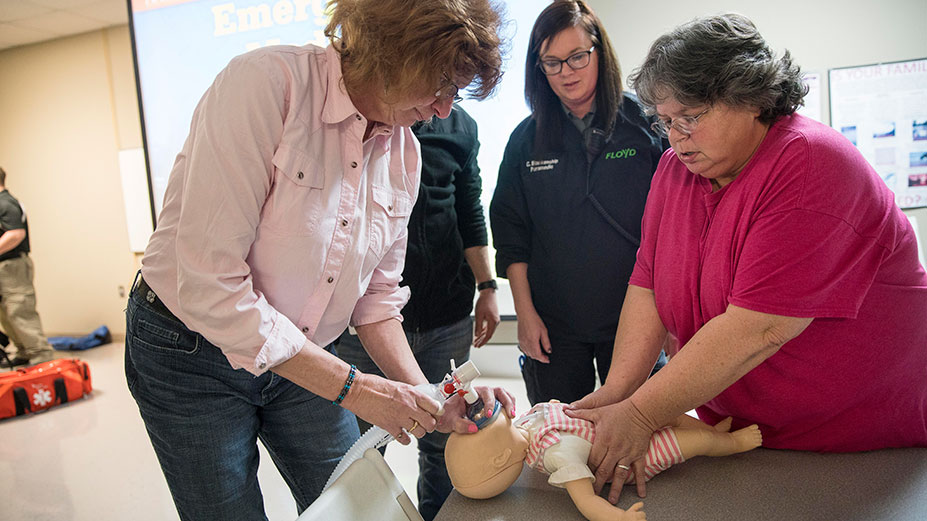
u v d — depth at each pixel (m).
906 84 2.83
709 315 0.90
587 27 1.38
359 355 1.53
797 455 0.92
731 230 0.83
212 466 0.90
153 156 3.51
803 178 0.75
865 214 0.77
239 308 0.74
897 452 0.91
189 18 3.27
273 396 0.98
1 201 3.84
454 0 0.70
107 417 3.03
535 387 1.64
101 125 4.59
